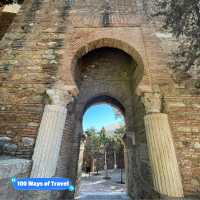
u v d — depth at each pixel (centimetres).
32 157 376
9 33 569
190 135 416
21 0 742
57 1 662
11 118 432
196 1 379
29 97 460
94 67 852
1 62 512
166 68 509
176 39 562
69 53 535
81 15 623
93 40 558
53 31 577
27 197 336
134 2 671
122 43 562
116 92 814
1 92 466
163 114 434
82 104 786
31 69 503
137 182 670
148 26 594
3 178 259
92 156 3061
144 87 479
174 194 348
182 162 388
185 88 477
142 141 593
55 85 477
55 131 411
